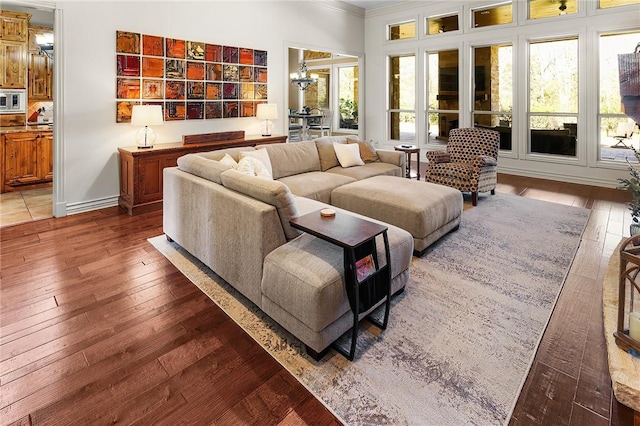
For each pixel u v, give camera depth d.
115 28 4.43
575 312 2.27
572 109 6.04
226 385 1.71
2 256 3.12
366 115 8.57
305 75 9.53
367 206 3.37
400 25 7.82
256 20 5.89
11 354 1.90
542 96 6.30
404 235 2.40
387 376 1.76
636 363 1.59
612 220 4.05
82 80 4.25
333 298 1.83
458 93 7.19
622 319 1.70
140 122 4.37
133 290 2.57
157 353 1.92
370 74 8.30
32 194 5.25
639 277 2.28
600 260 3.03
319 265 1.92
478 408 1.56
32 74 5.99
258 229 2.12
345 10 7.55
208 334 2.09
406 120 8.11
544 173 6.36
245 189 2.32
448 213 3.41
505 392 1.65
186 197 2.91
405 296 2.47
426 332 2.09
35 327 2.13
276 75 6.29
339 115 10.80
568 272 2.82
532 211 4.42
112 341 2.02
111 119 4.52
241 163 3.09
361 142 5.09
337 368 1.82
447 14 7.13
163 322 2.20
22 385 1.69
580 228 3.80
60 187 4.22
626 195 5.14
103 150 4.51
